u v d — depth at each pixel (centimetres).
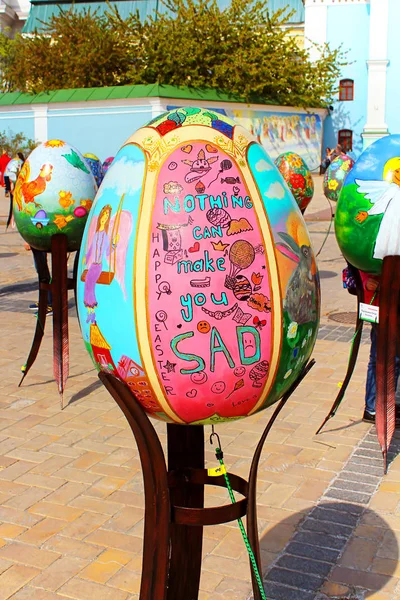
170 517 229
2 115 2759
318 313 235
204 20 2652
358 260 415
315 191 2477
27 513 381
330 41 3275
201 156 217
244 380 215
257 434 483
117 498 397
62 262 527
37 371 637
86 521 372
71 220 517
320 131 3062
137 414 224
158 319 209
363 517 371
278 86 2791
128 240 214
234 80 2688
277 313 214
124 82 2822
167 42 2661
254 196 218
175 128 224
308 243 232
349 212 402
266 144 2827
